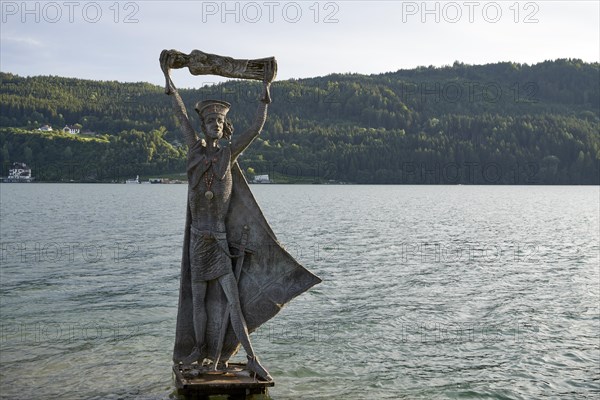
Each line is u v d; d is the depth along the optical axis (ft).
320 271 113.80
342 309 81.00
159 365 56.29
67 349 61.21
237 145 42.98
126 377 53.06
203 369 43.29
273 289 44.42
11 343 63.16
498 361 59.93
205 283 43.60
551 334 69.97
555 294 94.27
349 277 107.14
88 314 76.69
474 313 80.38
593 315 79.77
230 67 43.16
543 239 191.11
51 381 52.06
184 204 359.25
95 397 48.39
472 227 237.45
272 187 645.10
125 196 454.81
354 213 304.30
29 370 54.85
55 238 168.86
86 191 530.27
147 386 50.75
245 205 43.96
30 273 106.52
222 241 43.11
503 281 106.11
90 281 99.71
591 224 259.39
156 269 112.88
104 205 341.62
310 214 291.99
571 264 130.52
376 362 59.00
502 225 249.55
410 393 51.29
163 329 69.31
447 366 58.29
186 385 40.57
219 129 42.91
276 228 214.07
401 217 284.20
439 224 247.91
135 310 79.05
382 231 209.05
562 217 303.27
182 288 44.11
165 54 42.80
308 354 61.00
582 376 56.08
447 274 112.57
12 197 414.41
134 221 234.58
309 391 51.13
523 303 87.04
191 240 43.37
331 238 180.34
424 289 96.73
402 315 78.33
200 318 43.50
